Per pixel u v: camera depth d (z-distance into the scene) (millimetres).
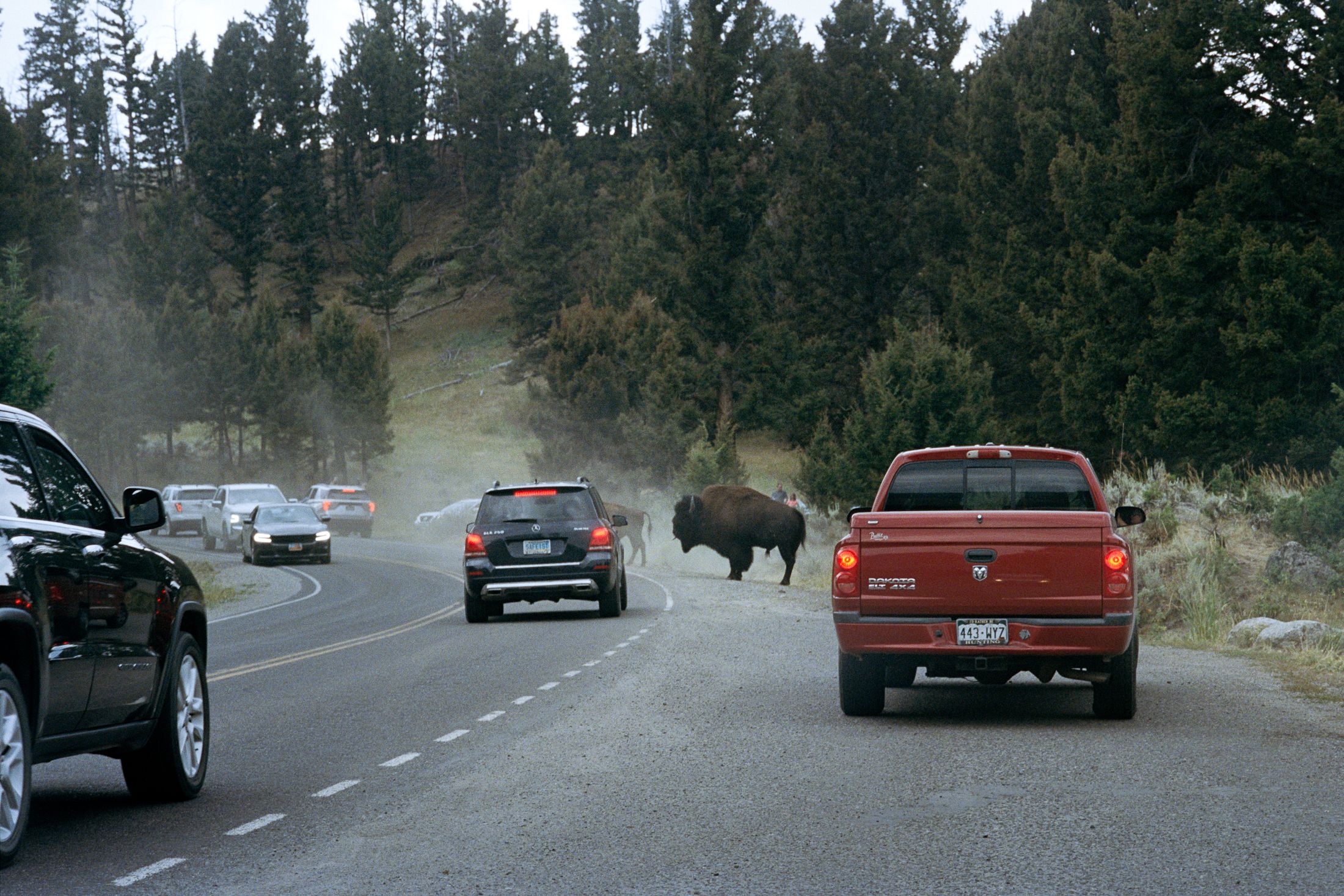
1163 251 75938
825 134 138375
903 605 15508
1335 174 64250
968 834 9984
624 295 149625
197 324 139000
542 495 32906
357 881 8867
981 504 17656
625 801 11477
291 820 10992
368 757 14133
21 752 9125
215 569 60000
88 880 8969
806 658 23359
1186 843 9570
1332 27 65875
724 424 78812
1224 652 24188
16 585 9148
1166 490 39656
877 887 8492
